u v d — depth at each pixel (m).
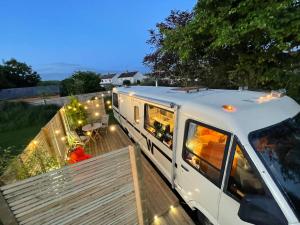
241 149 2.35
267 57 5.18
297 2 4.32
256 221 2.01
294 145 2.54
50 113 20.94
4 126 18.47
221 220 2.75
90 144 7.99
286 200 1.97
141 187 3.11
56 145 5.71
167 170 4.50
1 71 42.31
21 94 35.94
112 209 2.89
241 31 4.52
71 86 28.20
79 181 2.50
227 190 2.56
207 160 2.98
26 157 3.41
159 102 4.36
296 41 4.69
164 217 3.75
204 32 5.45
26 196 2.14
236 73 6.37
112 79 74.19
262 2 4.38
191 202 3.50
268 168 2.18
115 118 11.47
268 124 2.57
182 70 10.15
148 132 5.49
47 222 2.32
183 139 3.54
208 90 4.49
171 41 6.42
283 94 3.38
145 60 11.18
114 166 2.79
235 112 2.65
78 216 2.56
